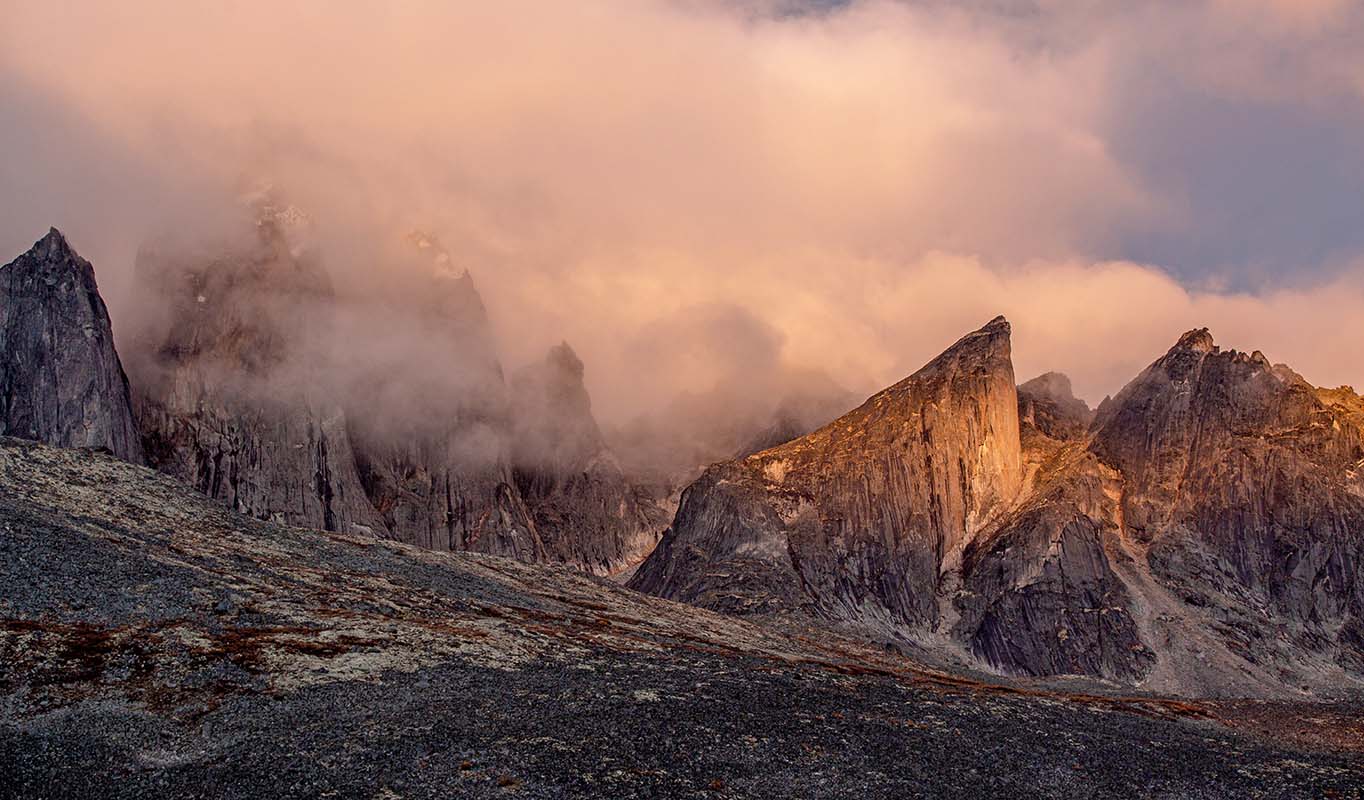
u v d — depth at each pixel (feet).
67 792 270.87
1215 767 413.39
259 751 300.20
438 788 283.59
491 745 316.19
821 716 398.83
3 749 289.33
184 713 322.55
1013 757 386.32
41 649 343.67
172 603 404.98
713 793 303.27
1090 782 370.94
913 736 391.45
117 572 418.51
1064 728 455.63
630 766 313.53
